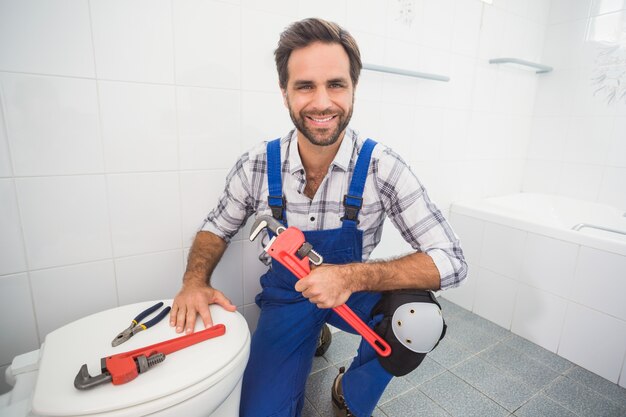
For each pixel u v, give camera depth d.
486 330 1.49
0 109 0.78
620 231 1.43
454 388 1.15
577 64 1.74
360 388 0.85
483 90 1.65
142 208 0.98
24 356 0.66
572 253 1.27
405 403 1.08
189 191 1.03
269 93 1.09
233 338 0.66
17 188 0.82
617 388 1.17
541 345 1.39
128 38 0.87
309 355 0.89
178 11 0.91
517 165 1.96
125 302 1.01
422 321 0.75
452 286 0.79
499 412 1.06
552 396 1.13
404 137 1.45
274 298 0.93
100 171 0.90
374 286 0.73
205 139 1.02
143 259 1.01
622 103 1.60
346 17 1.18
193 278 0.81
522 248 1.42
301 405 0.89
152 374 0.55
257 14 1.02
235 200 0.92
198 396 0.55
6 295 0.86
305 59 0.70
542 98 1.89
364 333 0.77
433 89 1.47
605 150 1.68
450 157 1.63
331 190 0.85
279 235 0.70
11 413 0.56
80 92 0.84
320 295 0.67
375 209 0.88
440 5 1.40
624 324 1.16
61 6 0.79
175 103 0.96
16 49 0.77
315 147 0.79
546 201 1.88
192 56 0.95
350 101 0.75
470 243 1.62
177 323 0.69
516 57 1.73
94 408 0.49
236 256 1.15
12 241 0.84
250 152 0.90
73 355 0.60
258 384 0.83
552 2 1.79
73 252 0.92
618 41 1.58
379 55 1.29
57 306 0.92
